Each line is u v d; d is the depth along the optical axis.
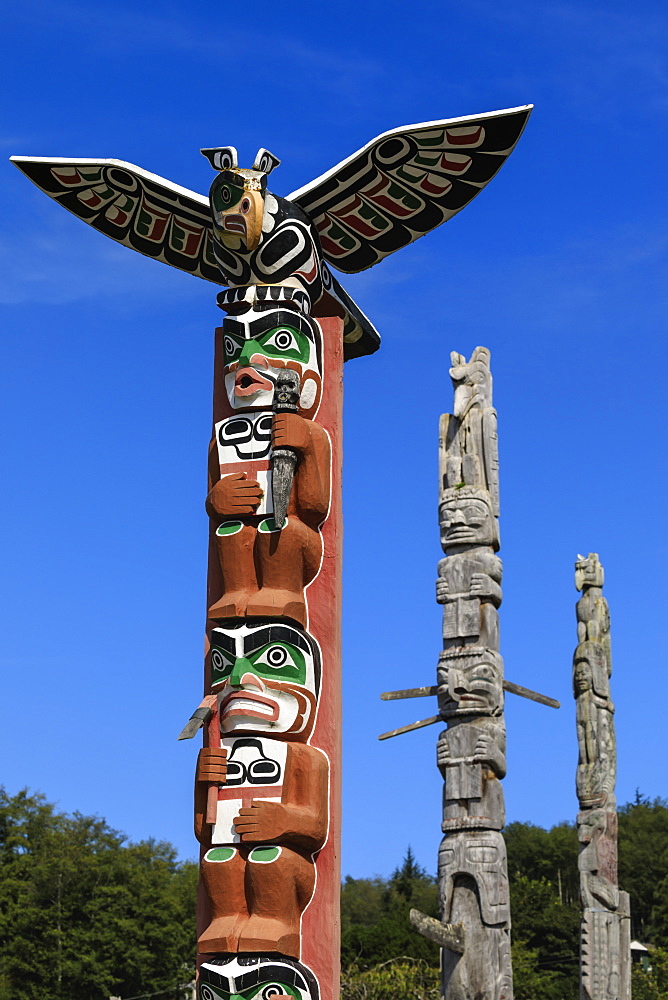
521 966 47.53
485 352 16.89
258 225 13.26
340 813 12.03
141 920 54.44
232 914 11.49
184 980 55.47
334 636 12.45
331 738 12.09
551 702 15.98
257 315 13.12
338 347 13.34
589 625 22.59
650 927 59.38
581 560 23.12
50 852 57.72
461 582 15.84
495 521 16.19
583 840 21.42
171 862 61.91
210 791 11.78
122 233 15.15
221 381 13.42
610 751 21.89
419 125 12.96
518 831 69.31
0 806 60.19
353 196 13.68
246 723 11.95
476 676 15.36
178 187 14.30
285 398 12.74
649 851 65.38
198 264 15.06
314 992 11.31
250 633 12.20
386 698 15.67
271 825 11.47
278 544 12.44
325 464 12.79
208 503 12.95
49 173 14.70
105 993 52.06
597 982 20.48
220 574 12.80
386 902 83.69
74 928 53.66
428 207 13.65
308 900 11.62
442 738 15.36
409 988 37.53
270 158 13.58
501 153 13.04
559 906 54.12
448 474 16.45
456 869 14.71
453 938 14.29
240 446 12.87
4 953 52.81
